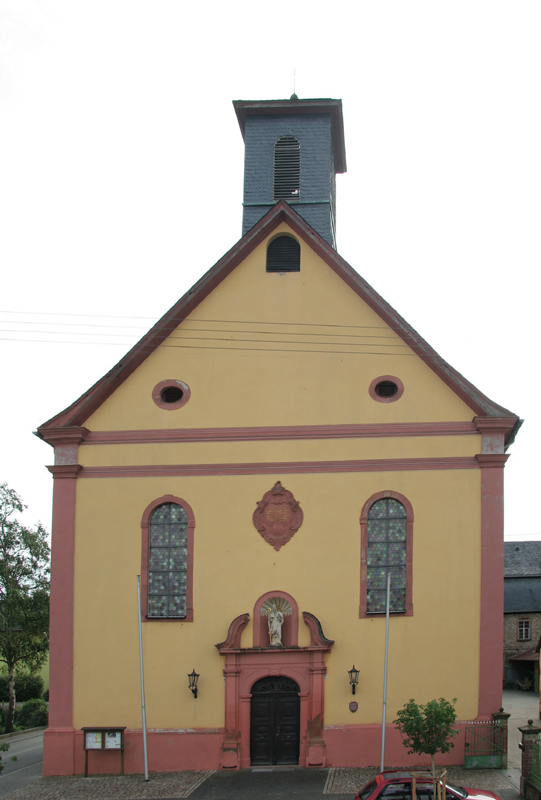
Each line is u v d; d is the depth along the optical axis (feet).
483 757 68.64
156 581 74.69
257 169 90.94
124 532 75.31
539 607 180.55
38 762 80.53
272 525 74.38
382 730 68.03
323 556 73.51
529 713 126.82
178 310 77.92
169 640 73.10
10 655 134.62
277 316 78.18
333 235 102.73
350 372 76.54
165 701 72.18
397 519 73.92
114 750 71.10
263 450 75.72
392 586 72.74
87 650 73.46
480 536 72.74
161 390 77.56
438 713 60.64
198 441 76.33
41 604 136.15
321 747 70.18
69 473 76.33
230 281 79.15
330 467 74.90
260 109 91.40
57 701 72.79
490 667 70.64
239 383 77.20
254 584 73.56
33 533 138.62
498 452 73.67
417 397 75.51
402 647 71.56
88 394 77.66
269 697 71.82
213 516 74.95
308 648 71.15
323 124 91.40
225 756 70.33
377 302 76.89
